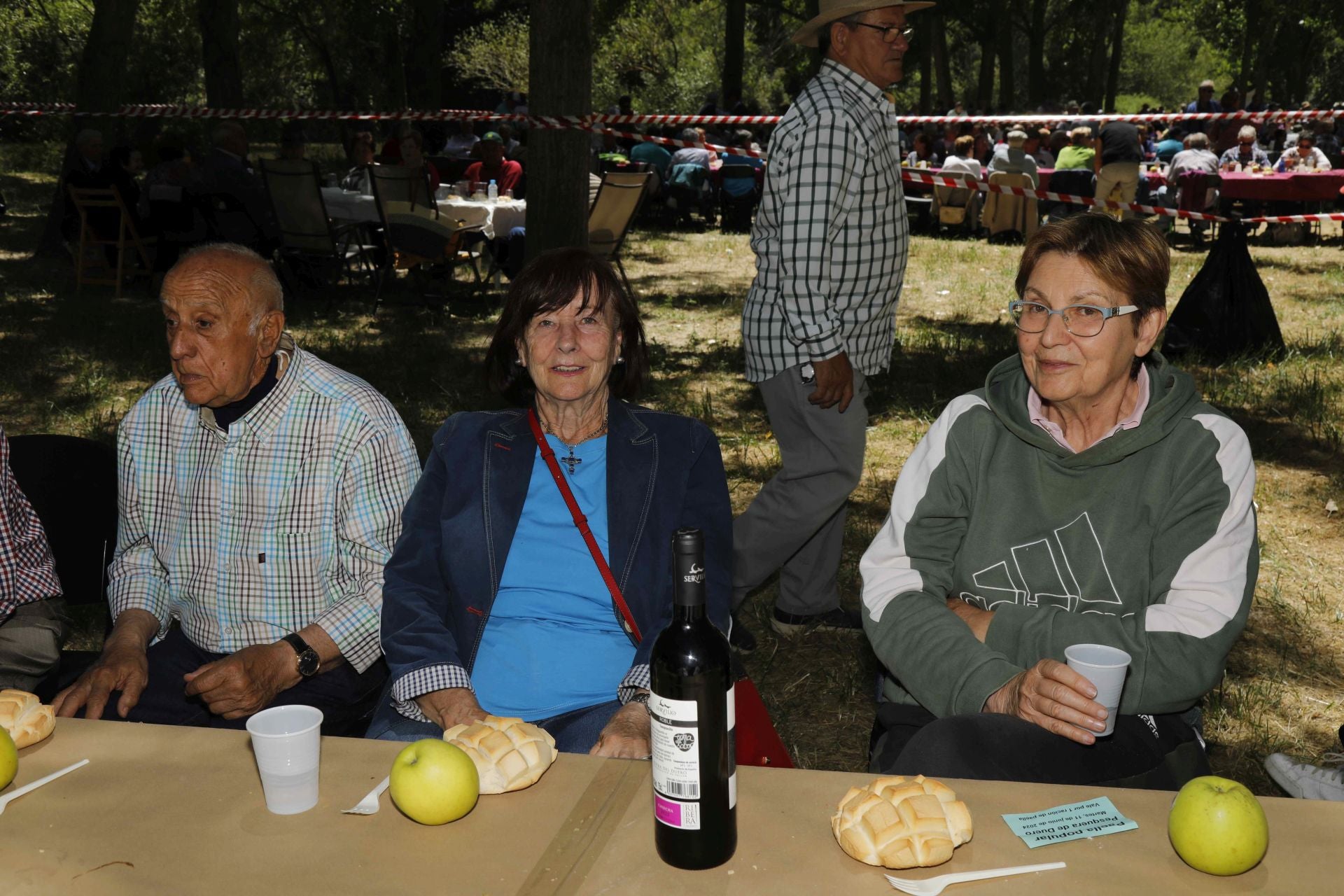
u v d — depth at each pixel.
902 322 10.15
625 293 2.47
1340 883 1.33
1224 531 2.18
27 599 2.56
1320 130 21.83
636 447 2.43
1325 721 3.61
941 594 2.38
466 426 2.49
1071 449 2.27
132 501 2.68
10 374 7.92
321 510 2.60
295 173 9.70
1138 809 1.50
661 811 1.39
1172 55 75.88
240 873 1.38
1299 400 7.09
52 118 29.88
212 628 2.64
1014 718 1.98
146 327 9.41
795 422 3.77
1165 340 8.25
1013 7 39.56
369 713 2.73
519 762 1.58
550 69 7.71
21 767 1.66
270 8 36.53
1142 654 2.11
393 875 1.38
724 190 16.64
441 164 15.28
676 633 1.37
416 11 27.70
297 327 9.36
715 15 45.16
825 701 3.85
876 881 1.35
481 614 2.39
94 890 1.35
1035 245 2.23
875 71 3.68
